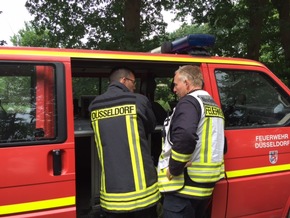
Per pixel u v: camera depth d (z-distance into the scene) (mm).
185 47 2949
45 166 2137
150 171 2297
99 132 2285
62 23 9297
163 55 2736
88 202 2914
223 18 9031
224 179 2756
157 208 2791
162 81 3877
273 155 3020
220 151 2344
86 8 9211
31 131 2168
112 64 2689
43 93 2230
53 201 2154
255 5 8641
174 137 2162
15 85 2174
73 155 2225
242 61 3084
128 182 2207
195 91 2352
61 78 2262
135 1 8258
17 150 2072
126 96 2311
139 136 2281
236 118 2938
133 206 2191
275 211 3062
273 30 9445
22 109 2176
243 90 3045
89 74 3676
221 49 9141
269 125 3068
